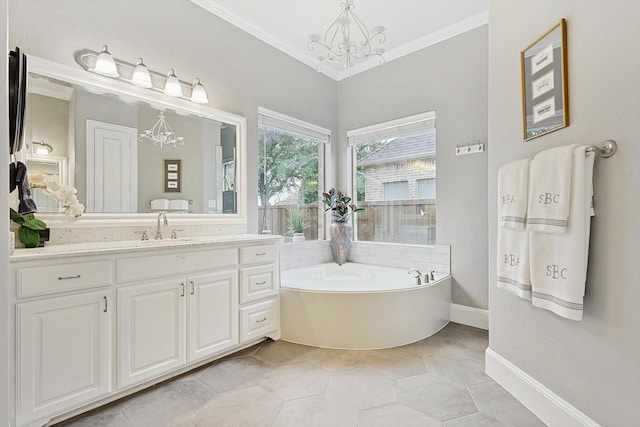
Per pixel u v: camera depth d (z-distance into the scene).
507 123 2.01
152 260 1.91
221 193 2.85
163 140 2.48
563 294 1.43
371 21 3.08
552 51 1.62
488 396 1.87
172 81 2.45
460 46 3.16
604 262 1.34
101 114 2.16
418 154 3.55
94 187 2.12
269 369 2.20
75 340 1.61
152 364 1.90
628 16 1.26
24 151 1.85
